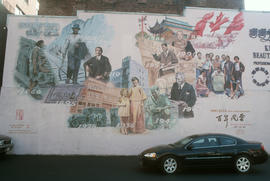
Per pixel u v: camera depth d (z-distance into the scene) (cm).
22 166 951
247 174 829
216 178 772
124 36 1323
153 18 1343
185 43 1334
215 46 1339
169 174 817
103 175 809
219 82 1313
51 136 1238
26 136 1235
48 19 1322
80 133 1245
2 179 744
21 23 1316
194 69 1316
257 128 1287
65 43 1307
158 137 1256
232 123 1284
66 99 1265
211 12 1361
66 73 1284
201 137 865
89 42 1312
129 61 1305
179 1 1623
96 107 1266
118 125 1256
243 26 1357
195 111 1284
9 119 1241
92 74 1288
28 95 1262
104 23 1330
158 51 1320
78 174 820
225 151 838
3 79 1270
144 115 1268
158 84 1295
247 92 1312
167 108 1278
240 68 1327
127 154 1237
